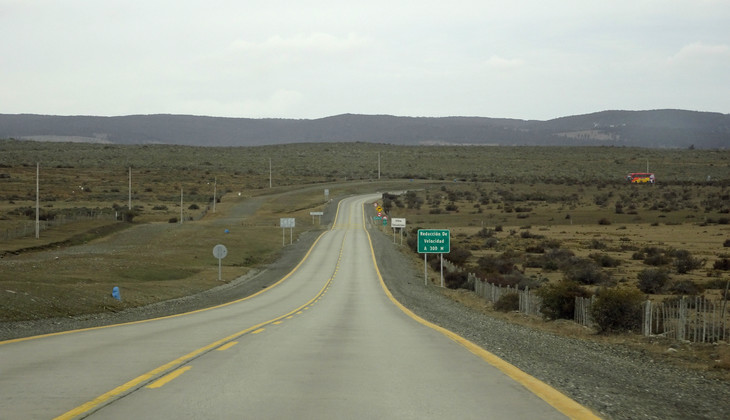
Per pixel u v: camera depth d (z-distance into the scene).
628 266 57.34
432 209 118.25
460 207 121.88
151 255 58.91
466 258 65.31
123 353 12.12
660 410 8.54
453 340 15.36
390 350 13.11
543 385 9.00
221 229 88.88
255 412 7.16
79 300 26.00
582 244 73.94
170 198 132.25
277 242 80.69
